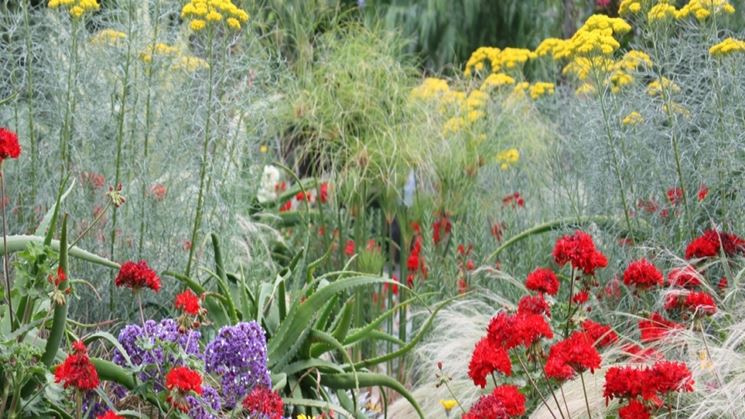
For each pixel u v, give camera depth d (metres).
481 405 2.80
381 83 5.48
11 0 4.54
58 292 2.70
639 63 5.02
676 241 4.50
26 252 2.78
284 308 3.77
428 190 5.42
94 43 4.29
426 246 5.23
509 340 3.00
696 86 4.59
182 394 2.68
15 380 2.70
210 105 3.97
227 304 3.73
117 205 3.21
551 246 5.23
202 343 3.67
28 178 4.18
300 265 4.02
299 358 3.68
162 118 4.25
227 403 3.16
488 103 5.96
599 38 4.35
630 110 4.74
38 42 4.40
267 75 4.80
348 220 5.41
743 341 3.68
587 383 3.55
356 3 7.64
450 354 4.31
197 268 4.08
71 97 4.13
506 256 5.43
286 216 5.83
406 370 4.89
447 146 5.42
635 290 3.92
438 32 8.55
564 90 6.36
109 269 3.94
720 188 4.48
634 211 4.66
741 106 4.44
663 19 4.44
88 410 2.91
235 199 4.56
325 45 5.73
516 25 8.50
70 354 2.96
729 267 4.30
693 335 3.71
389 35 5.91
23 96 4.38
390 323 4.97
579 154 5.19
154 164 4.24
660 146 4.64
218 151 4.33
